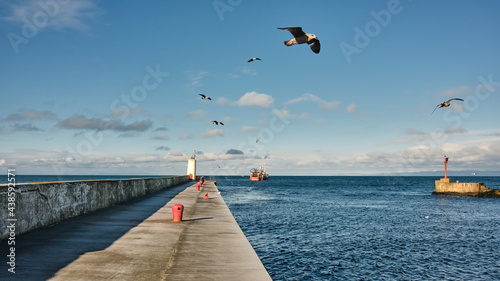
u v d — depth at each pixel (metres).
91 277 4.64
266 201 43.34
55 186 9.31
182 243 7.09
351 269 12.37
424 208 35.69
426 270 12.41
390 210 33.22
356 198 51.22
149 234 8.03
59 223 9.32
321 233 19.42
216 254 6.18
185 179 54.28
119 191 16.00
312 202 42.25
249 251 6.43
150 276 4.80
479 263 13.39
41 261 5.37
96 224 9.34
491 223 24.48
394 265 12.98
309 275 11.63
